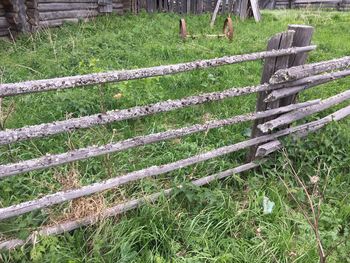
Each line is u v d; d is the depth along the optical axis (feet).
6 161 10.73
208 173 10.87
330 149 11.59
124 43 23.44
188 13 39.37
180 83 16.58
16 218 8.52
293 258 8.38
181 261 8.11
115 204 9.22
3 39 23.93
